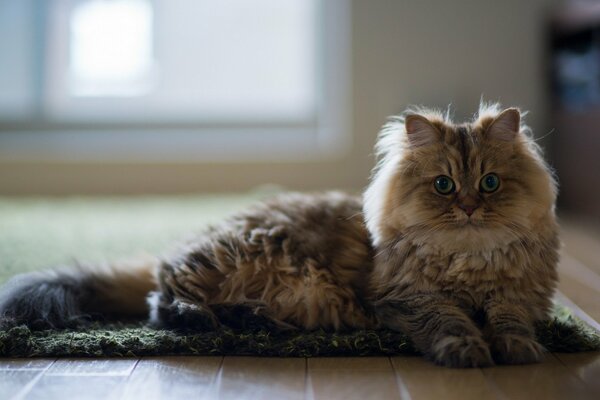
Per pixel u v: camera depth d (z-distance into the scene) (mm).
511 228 1774
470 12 4934
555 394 1454
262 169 5141
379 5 4969
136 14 5180
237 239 1994
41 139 5172
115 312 2141
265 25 5234
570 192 4543
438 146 1859
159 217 4004
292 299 1934
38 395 1486
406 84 4996
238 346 1787
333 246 1979
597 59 4266
